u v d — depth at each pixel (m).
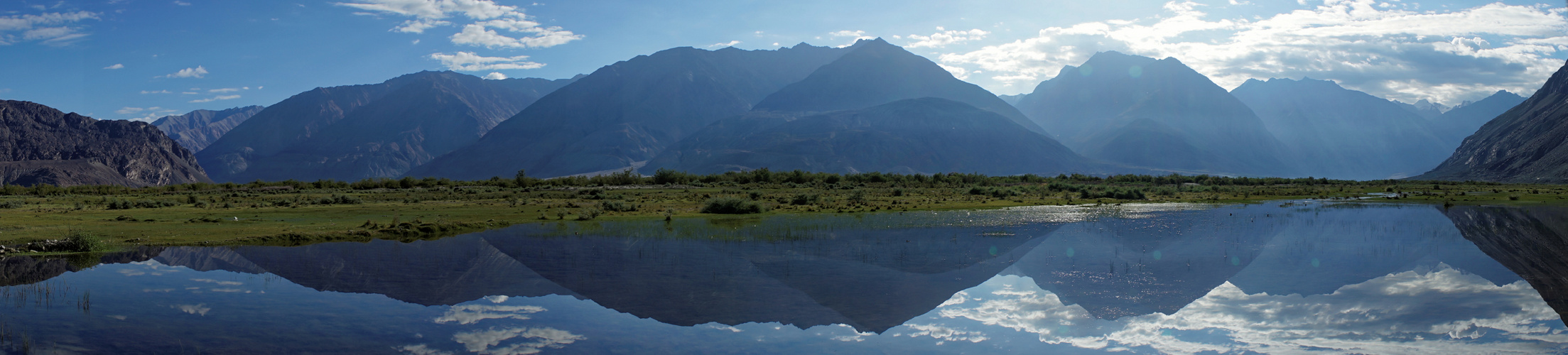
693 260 32.69
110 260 32.69
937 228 47.16
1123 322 21.16
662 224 50.72
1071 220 52.62
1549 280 27.22
